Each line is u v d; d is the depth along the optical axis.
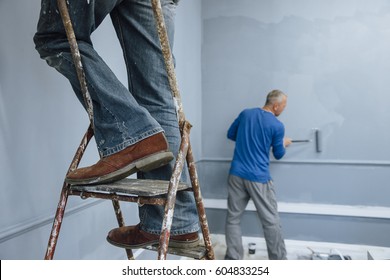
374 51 2.73
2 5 1.05
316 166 2.89
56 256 1.31
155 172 1.00
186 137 0.83
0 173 1.04
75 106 1.44
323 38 2.83
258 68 3.00
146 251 2.12
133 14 1.00
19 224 1.11
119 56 1.81
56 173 1.31
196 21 3.04
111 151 0.80
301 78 2.90
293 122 2.93
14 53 1.10
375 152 2.76
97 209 1.61
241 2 3.02
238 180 2.57
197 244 1.00
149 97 1.02
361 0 2.74
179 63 2.60
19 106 1.12
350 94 2.79
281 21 2.93
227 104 3.10
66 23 0.81
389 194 2.74
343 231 2.80
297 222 2.90
